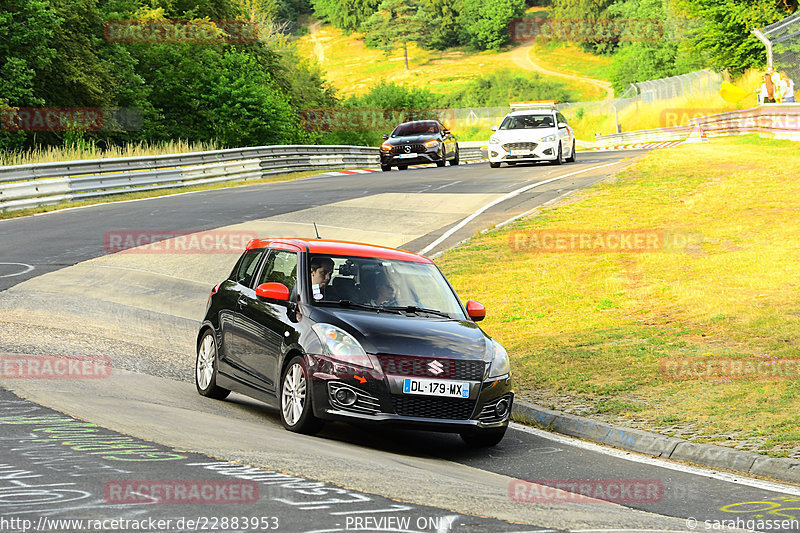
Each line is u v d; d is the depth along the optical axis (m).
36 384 26.59
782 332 35.66
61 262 53.59
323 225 67.81
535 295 46.34
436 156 116.69
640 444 25.67
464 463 23.56
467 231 63.97
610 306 43.16
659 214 63.16
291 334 25.28
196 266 54.50
